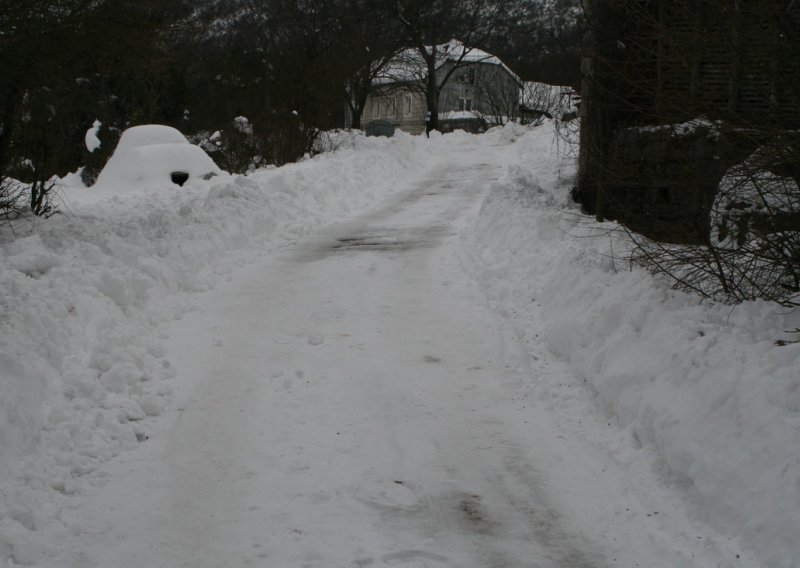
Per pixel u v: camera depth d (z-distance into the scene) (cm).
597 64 960
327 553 445
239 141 2666
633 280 720
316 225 1576
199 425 620
